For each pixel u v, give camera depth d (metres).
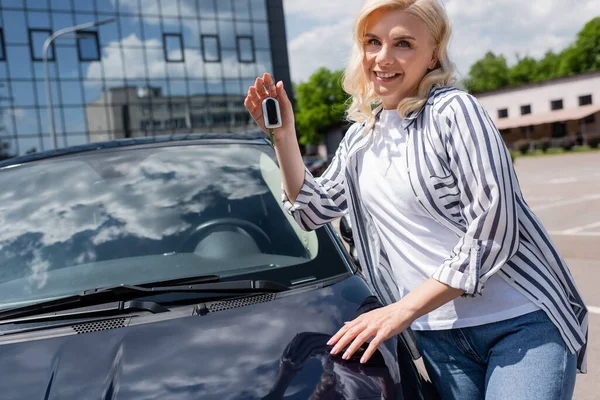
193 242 1.98
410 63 1.56
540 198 12.44
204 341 1.50
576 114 41.34
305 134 62.56
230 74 29.92
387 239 1.67
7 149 25.44
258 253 1.96
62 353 1.49
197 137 2.52
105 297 1.70
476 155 1.42
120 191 2.16
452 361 1.62
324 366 1.41
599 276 5.40
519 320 1.49
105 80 27.22
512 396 1.43
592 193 12.30
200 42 29.22
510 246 1.43
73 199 2.13
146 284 1.76
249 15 30.23
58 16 26.28
